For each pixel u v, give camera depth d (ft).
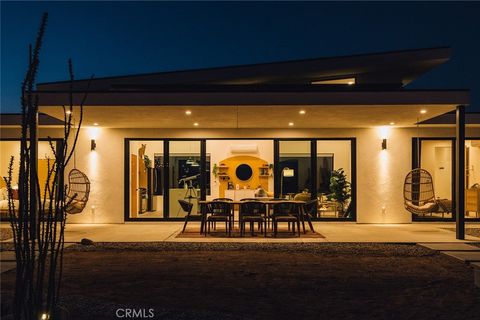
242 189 39.99
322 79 38.65
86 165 37.50
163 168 38.34
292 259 22.62
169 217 38.11
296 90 27.48
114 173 37.52
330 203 38.04
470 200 41.65
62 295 15.34
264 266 20.93
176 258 22.81
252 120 33.24
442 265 21.39
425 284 17.66
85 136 37.50
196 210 38.45
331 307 14.56
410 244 27.02
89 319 12.73
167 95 27.04
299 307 14.53
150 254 23.91
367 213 37.32
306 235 30.35
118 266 20.81
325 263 21.67
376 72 38.99
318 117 31.73
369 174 37.40
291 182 38.01
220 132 37.68
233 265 21.12
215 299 15.39
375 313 13.96
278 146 37.93
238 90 28.78
